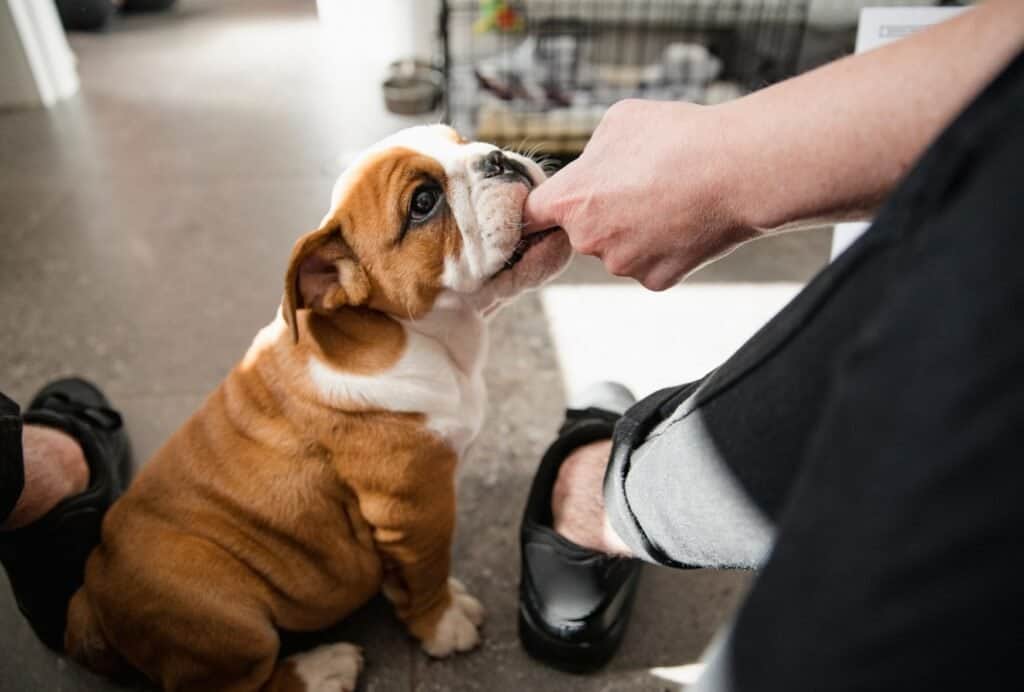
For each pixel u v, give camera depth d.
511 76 1.67
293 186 1.63
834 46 1.66
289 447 0.73
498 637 0.84
